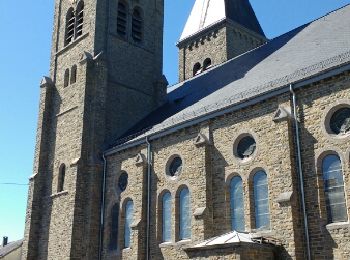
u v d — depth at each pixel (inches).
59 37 1648.6
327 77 868.0
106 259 1230.9
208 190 1021.2
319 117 871.7
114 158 1309.1
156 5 1738.4
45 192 1439.5
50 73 1606.8
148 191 1170.6
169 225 1109.7
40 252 1371.8
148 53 1638.8
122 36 1577.3
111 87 1476.4
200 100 1258.6
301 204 856.9
